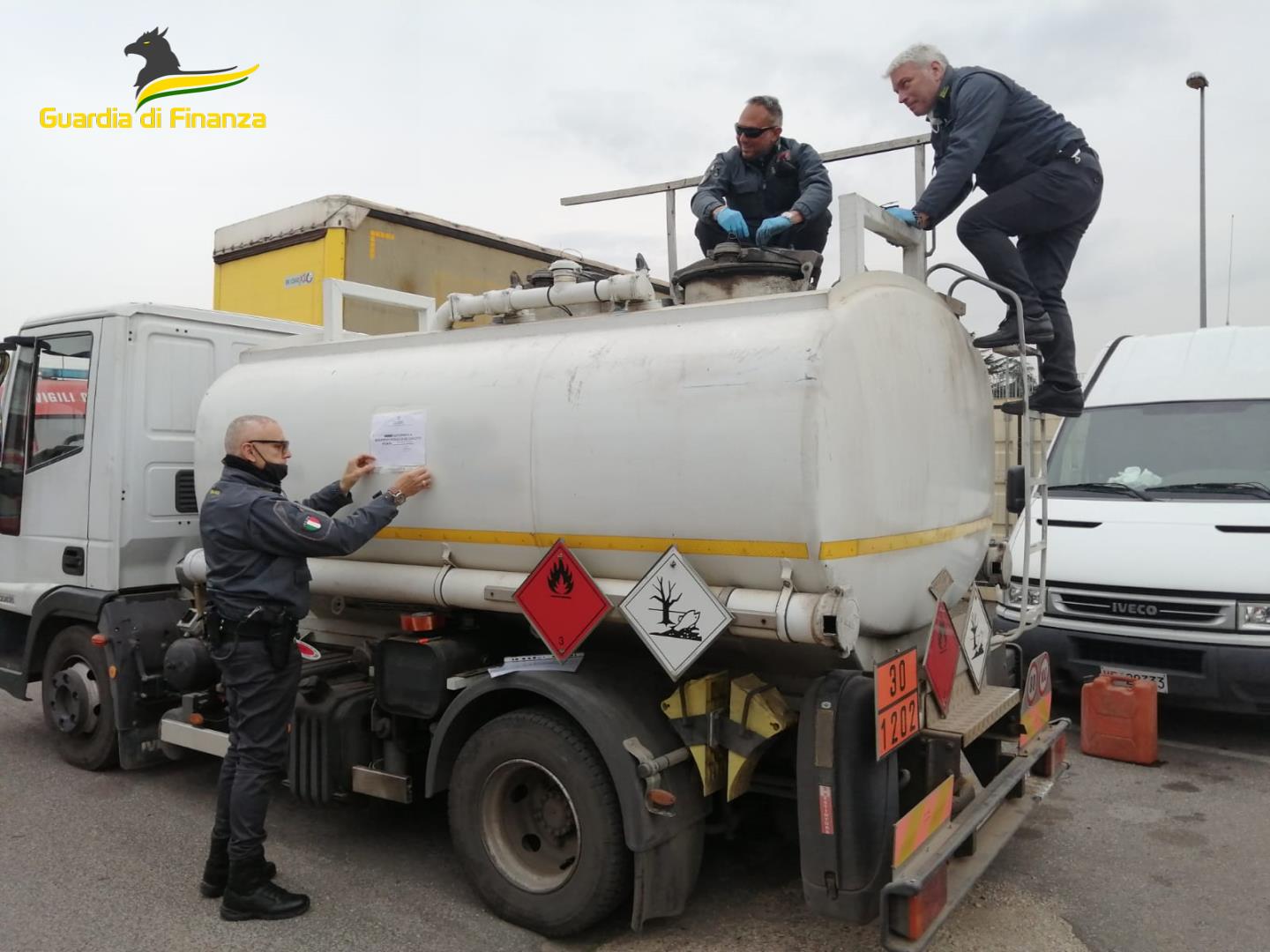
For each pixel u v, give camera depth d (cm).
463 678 392
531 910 363
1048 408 479
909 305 377
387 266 760
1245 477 649
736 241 442
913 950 287
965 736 344
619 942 359
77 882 413
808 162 481
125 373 530
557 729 355
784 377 309
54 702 562
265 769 382
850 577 321
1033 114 455
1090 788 530
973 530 445
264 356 491
